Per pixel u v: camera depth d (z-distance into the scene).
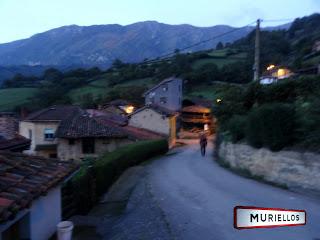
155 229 9.48
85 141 29.02
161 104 60.78
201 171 18.17
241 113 21.55
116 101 70.75
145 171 19.92
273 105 13.84
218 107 23.95
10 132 13.55
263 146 14.67
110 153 21.83
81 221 11.81
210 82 84.25
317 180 11.02
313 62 51.56
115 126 31.14
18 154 8.41
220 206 10.73
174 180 15.94
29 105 74.00
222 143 22.38
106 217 12.57
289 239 7.62
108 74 103.50
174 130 50.47
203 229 8.88
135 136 31.69
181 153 31.52
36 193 6.29
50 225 8.38
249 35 119.94
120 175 20.48
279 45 86.94
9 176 6.61
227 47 120.00
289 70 46.59
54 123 34.62
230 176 15.99
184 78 84.50
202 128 62.62
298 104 15.15
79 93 88.94
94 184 16.05
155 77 91.00
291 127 12.84
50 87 88.94
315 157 11.20
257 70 24.08
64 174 8.22
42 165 8.22
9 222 5.67
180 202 11.73
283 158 12.94
